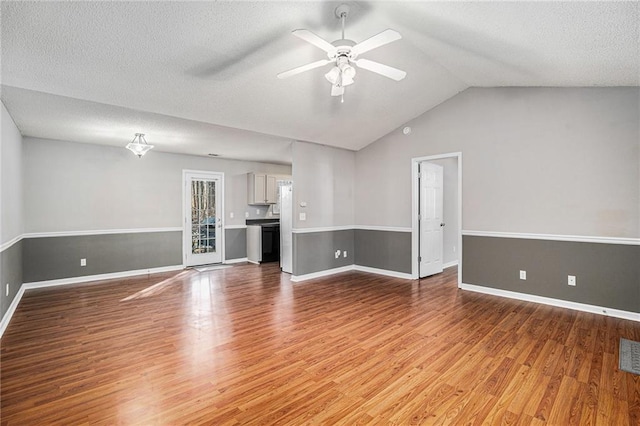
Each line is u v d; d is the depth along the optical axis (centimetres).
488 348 289
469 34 285
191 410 203
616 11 200
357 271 627
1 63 268
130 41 264
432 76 418
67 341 306
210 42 280
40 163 505
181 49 283
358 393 222
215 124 438
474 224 474
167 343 302
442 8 250
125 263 586
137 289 495
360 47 223
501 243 450
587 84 366
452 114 494
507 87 439
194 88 345
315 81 374
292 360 269
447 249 662
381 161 595
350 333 325
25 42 248
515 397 216
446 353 280
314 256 574
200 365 260
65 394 220
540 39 260
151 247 616
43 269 509
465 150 480
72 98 336
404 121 546
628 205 358
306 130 499
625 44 245
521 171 430
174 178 645
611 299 368
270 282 541
